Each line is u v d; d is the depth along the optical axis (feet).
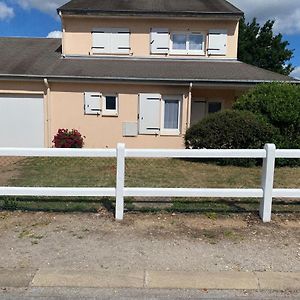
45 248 13.43
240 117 32.30
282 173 29.22
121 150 16.34
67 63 45.96
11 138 43.62
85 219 16.62
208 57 48.44
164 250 13.44
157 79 41.06
